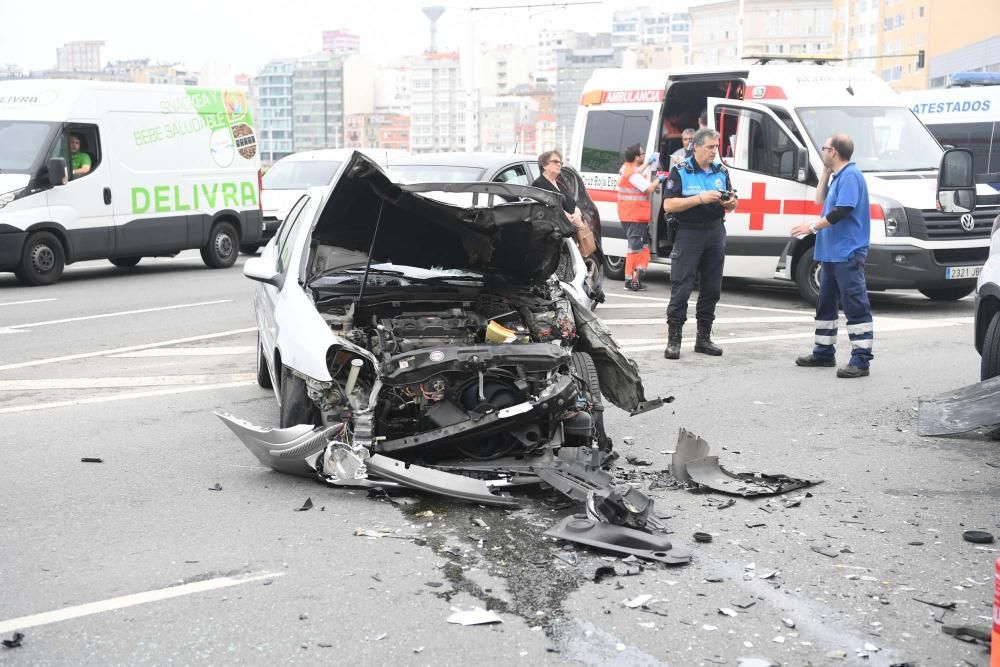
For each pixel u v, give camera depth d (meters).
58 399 8.34
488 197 7.05
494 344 6.25
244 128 19.38
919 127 14.34
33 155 15.85
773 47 170.75
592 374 6.57
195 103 18.33
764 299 14.60
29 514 5.47
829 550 5.02
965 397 7.43
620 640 4.03
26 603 4.33
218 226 18.91
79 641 3.99
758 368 9.64
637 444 7.00
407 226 6.76
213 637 4.03
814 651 3.96
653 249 15.14
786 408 8.08
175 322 12.39
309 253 6.92
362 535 5.14
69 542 5.05
